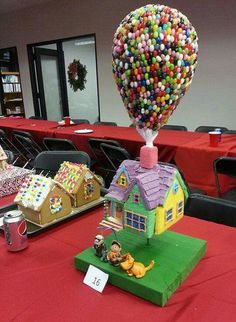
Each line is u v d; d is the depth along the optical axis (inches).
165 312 25.4
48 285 29.4
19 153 143.3
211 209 47.9
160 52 25.4
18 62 238.8
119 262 28.7
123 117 195.5
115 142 99.7
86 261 30.6
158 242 33.7
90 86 265.6
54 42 213.5
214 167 79.7
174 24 25.4
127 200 30.0
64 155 77.9
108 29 183.8
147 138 30.4
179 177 30.4
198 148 87.5
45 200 40.4
